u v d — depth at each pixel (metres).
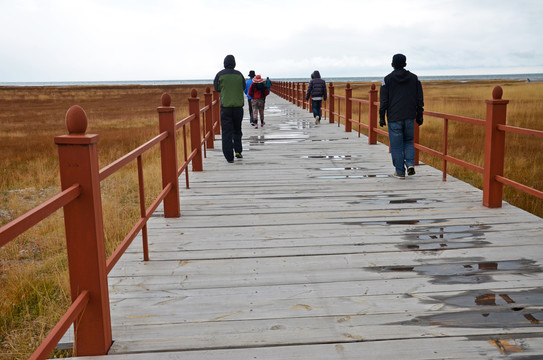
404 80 6.96
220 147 11.05
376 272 3.77
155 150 15.30
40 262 6.11
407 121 7.12
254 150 10.43
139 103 44.50
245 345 2.73
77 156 2.44
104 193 9.53
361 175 7.61
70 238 2.51
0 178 12.05
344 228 4.89
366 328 2.89
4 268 5.88
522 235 4.59
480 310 3.09
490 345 2.67
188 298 3.35
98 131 20.75
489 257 4.04
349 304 3.22
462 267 3.83
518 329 2.84
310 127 14.99
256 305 3.23
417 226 4.92
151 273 3.80
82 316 2.59
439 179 7.23
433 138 15.20
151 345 2.73
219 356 2.62
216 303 3.27
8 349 3.78
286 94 33.38
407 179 7.27
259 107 14.82
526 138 14.27
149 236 4.73
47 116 31.67
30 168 13.29
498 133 5.44
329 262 3.99
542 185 9.09
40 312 4.24
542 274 3.67
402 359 2.56
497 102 5.38
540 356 2.56
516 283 3.51
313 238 4.60
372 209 5.59
